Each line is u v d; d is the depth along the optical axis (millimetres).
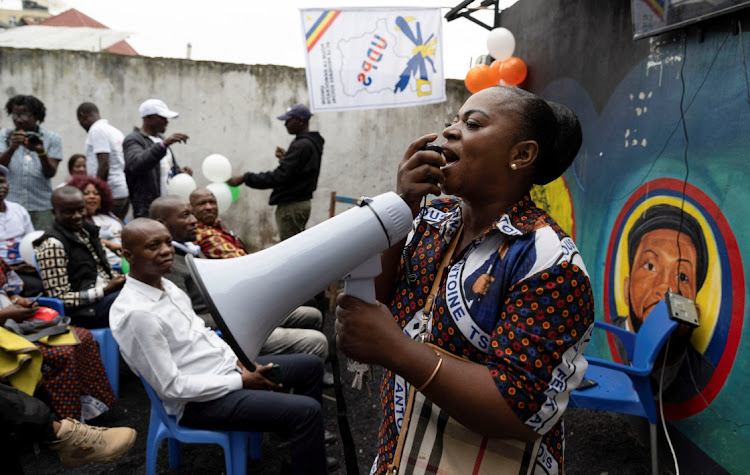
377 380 3756
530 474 987
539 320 896
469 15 5156
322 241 895
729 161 2303
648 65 2918
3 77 5703
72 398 2875
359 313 910
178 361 2297
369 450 2916
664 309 2543
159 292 2336
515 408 877
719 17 2377
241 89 6219
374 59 4844
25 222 3955
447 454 1000
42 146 4535
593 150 3525
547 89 4211
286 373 2674
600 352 3426
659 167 2811
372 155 6605
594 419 3230
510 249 966
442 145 1025
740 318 2217
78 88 5863
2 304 2990
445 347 999
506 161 987
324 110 4832
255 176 5156
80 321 3299
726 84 2336
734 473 2240
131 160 4461
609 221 3318
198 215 3598
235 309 867
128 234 2287
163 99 6062
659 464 2752
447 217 1149
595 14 3490
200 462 2785
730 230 2277
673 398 2623
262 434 2922
